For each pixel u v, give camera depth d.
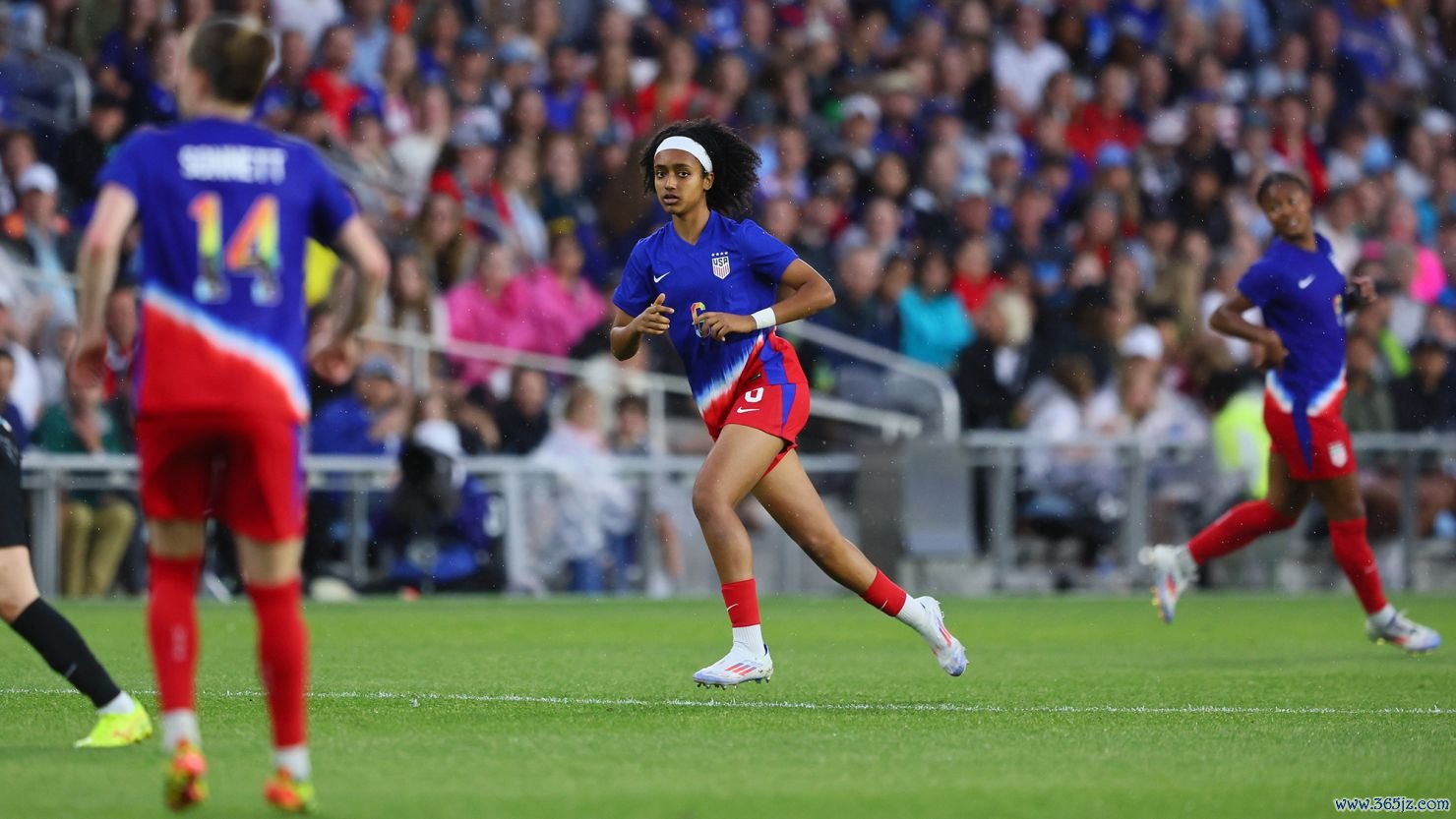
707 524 21.97
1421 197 77.56
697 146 22.33
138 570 45.44
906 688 24.27
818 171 65.00
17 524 17.47
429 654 30.19
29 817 13.29
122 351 46.59
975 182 68.12
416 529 47.28
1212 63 75.62
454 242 55.25
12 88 54.44
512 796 14.33
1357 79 78.69
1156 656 30.56
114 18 55.66
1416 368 59.38
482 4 63.69
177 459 13.81
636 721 19.95
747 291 22.34
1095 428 59.00
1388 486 54.22
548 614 41.59
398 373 51.19
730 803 14.09
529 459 50.41
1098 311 60.91
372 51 60.53
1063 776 15.85
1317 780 15.79
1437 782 15.77
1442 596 51.22
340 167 55.22
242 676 25.16
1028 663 29.02
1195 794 14.86
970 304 60.72
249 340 13.67
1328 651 31.72
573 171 60.12
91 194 53.38
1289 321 29.92
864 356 57.38
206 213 13.76
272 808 13.70
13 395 44.44
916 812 13.80
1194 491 53.50
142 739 17.66
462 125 60.47
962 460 51.09
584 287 56.72
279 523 13.70
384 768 15.99
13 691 22.58
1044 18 74.38
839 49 70.00
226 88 14.20
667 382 54.91
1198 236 66.56
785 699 22.62
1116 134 72.62
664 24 67.44
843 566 22.55
